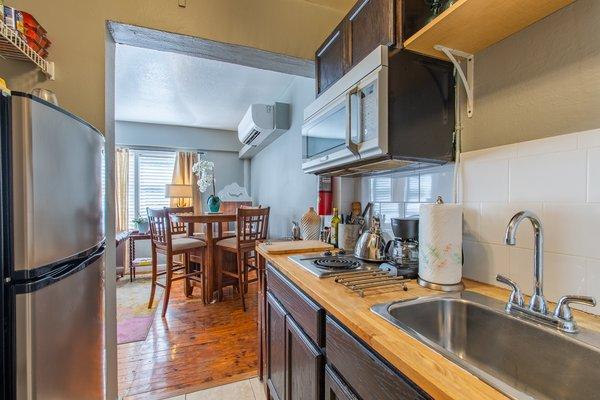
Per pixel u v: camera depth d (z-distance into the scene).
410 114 1.15
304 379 1.09
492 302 0.90
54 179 0.91
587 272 0.81
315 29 1.84
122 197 4.78
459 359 0.57
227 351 2.17
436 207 1.02
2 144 0.78
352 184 1.99
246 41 1.68
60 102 1.37
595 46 0.81
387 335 0.67
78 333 1.06
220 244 3.16
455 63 1.16
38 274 0.83
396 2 1.12
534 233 0.85
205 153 5.44
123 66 2.78
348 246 1.72
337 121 1.39
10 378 0.78
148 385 1.77
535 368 0.75
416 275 1.14
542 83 0.93
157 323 2.64
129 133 4.82
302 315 1.12
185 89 3.39
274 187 4.09
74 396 1.03
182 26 1.55
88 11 1.41
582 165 0.82
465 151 1.19
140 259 4.64
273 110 3.37
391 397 0.63
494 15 0.90
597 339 0.68
